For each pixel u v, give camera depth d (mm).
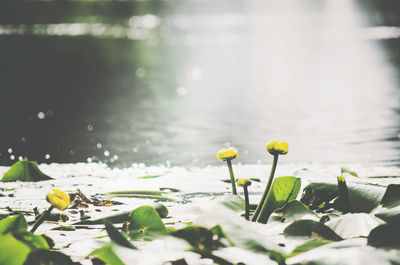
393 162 4578
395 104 8758
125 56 17953
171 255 2176
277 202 2564
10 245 2137
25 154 5172
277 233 2410
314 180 2787
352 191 2578
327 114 7957
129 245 2215
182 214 2648
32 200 2895
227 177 3311
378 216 2408
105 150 5426
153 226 2418
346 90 10641
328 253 2156
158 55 18500
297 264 2152
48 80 12180
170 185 3143
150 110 8516
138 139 6102
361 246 2188
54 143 5789
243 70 14656
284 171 3432
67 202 2389
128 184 3168
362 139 5953
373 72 13391
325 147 5535
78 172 3506
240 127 6996
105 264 2232
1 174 3479
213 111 8414
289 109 8555
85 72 13828
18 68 14188
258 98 9898
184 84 11992
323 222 2434
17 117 7727
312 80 12391
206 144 5824
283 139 6102
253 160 4918
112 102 9328
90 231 2518
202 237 2260
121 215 2658
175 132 6637
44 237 2334
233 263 2168
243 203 2643
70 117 7750
